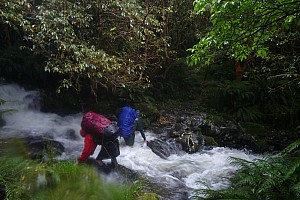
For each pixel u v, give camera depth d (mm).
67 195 2924
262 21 4516
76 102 8172
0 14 5273
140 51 8211
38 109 7941
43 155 4516
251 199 3699
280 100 8898
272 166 4117
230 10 4082
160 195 4496
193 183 5066
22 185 3080
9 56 8047
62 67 6062
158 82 9477
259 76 9031
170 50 9086
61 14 5891
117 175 4758
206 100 9641
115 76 6895
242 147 7242
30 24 5824
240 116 8703
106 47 7188
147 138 6762
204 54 5266
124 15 6727
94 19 6969
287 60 7223
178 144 6688
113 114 7859
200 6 4371
